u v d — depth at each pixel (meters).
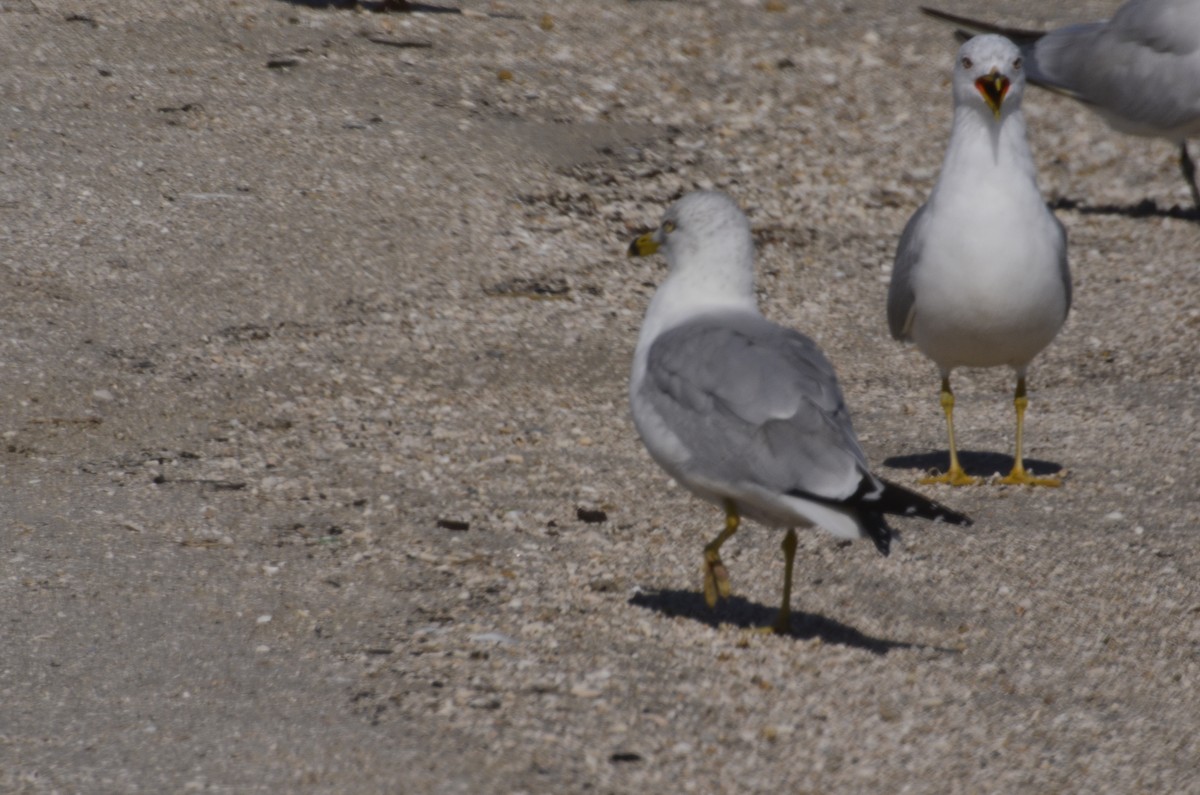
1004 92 11.10
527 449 12.37
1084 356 15.27
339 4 24.11
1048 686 8.64
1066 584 10.06
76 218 15.77
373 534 10.52
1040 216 11.45
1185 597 9.89
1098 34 19.86
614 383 14.02
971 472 12.34
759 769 7.48
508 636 8.96
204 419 12.48
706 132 20.83
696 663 8.66
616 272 16.44
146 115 18.50
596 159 19.23
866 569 10.20
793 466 8.19
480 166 18.39
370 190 17.30
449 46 22.92
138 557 9.91
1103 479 12.11
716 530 10.82
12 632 8.76
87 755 7.41
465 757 7.43
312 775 7.23
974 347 11.74
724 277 9.37
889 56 25.31
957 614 9.59
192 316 14.35
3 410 12.28
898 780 7.44
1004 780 7.49
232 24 22.36
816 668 8.66
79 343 13.57
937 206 11.56
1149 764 7.74
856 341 15.59
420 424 12.74
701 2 27.84
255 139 18.22
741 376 8.46
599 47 24.11
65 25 21.27
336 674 8.40
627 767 7.42
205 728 7.71
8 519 10.39
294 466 11.71
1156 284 17.22
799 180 19.66
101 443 11.89
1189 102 19.00
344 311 14.82
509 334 14.78
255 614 9.17
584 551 10.38
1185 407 13.69
